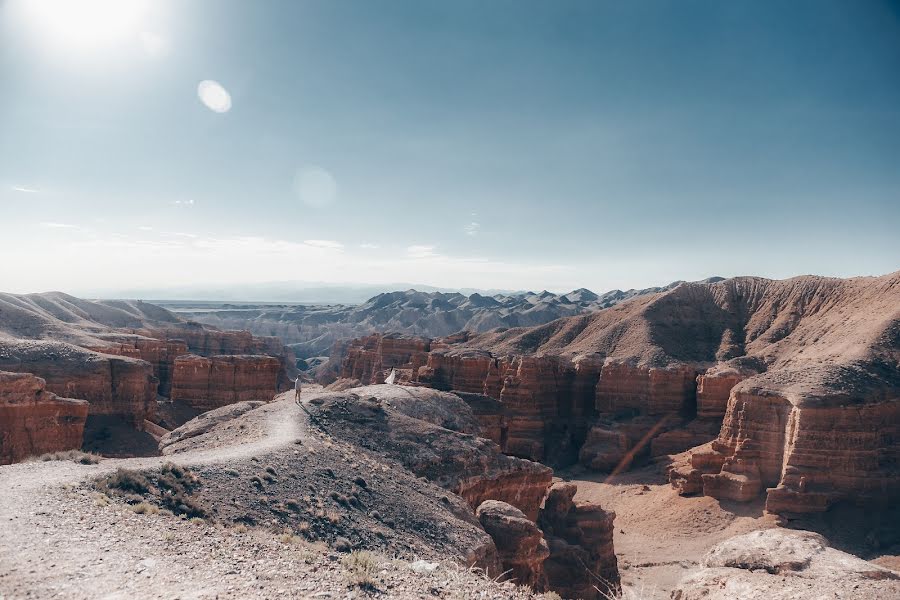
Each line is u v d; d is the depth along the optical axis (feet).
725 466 209.87
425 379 364.38
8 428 165.89
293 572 49.85
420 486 106.22
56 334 333.01
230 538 59.62
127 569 46.47
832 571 54.34
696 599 56.90
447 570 61.21
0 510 59.06
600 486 258.78
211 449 106.11
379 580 51.57
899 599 47.62
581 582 125.49
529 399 334.03
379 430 130.21
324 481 91.56
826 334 322.75
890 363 231.30
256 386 300.20
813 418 191.62
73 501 64.23
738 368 305.53
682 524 196.34
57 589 41.09
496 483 128.47
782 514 181.68
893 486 181.68
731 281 439.22
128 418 231.71
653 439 289.12
